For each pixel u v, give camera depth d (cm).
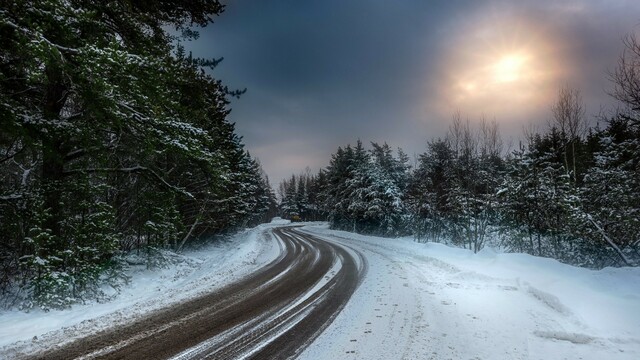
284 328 636
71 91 861
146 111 952
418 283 1004
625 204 1320
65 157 1005
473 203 2278
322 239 2988
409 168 4288
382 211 3578
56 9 681
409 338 563
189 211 2078
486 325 614
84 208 971
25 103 905
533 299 773
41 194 890
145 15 1001
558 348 510
